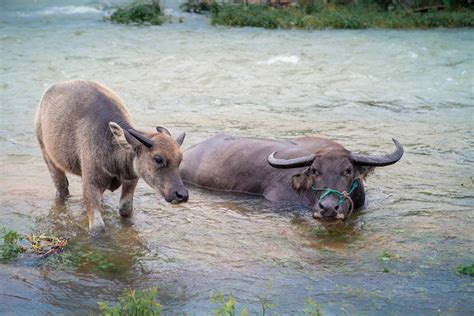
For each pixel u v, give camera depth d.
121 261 9.12
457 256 9.21
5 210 10.82
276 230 10.30
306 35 27.41
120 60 22.59
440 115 16.64
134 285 8.42
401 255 9.28
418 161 13.25
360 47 24.88
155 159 9.16
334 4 32.12
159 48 24.56
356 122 16.03
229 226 10.45
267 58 23.06
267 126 15.63
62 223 10.40
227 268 8.91
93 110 10.05
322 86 19.66
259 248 9.59
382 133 15.11
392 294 8.12
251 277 8.63
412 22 29.30
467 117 16.45
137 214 10.85
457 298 8.01
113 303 7.95
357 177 10.73
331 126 15.66
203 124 15.80
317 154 10.71
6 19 30.28
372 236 9.98
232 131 15.18
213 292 8.21
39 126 10.98
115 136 9.34
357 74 20.94
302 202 11.30
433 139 14.66
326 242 9.80
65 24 29.39
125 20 29.75
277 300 7.98
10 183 12.01
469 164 13.07
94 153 9.85
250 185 12.05
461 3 31.89
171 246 9.62
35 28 28.36
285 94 18.81
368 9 31.52
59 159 10.47
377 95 18.66
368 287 8.32
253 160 12.14
